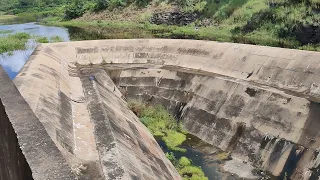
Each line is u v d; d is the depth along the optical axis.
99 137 11.85
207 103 17.59
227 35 34.19
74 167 10.16
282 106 14.62
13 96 6.86
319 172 11.91
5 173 4.22
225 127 16.06
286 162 13.15
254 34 32.06
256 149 14.40
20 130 5.95
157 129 17.67
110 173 9.69
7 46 36.78
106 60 22.95
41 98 13.33
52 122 11.81
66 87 17.14
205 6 41.84
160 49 22.50
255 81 16.66
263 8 34.59
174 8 45.97
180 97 19.17
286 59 16.25
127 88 21.12
